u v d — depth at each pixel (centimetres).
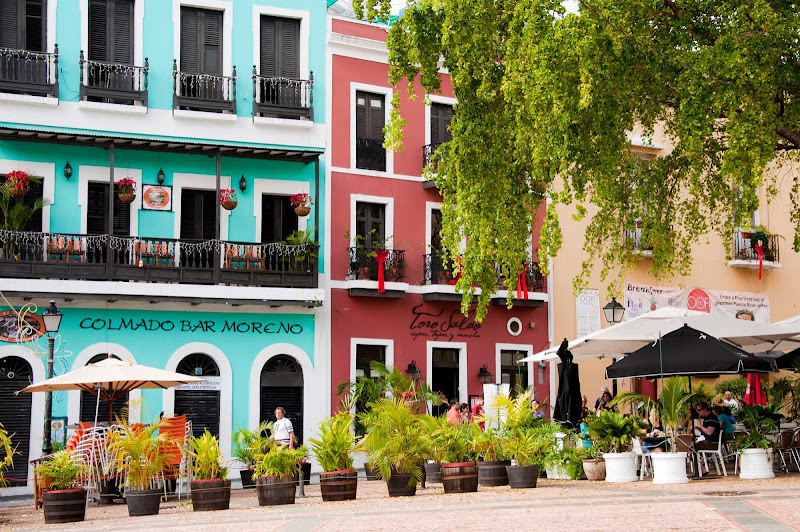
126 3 2756
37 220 2634
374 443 1694
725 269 3469
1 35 2636
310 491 2131
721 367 1781
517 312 3156
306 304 2794
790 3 1582
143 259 2652
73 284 2528
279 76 2912
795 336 2233
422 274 3038
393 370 2797
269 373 2805
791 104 1595
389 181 3017
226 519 1408
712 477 1856
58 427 2548
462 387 3050
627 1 1588
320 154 2867
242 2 2867
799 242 1989
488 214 1808
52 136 2594
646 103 1758
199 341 2727
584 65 1552
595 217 2050
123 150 2717
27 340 2539
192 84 2784
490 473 1775
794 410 2319
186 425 1988
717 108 1550
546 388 3173
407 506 1445
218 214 2717
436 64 1808
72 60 2677
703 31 1667
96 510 1820
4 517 1758
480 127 1780
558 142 1642
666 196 2019
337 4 3341
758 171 1525
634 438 1928
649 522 1125
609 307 2444
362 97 3027
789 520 1092
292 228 2892
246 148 2734
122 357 2636
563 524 1134
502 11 1730
